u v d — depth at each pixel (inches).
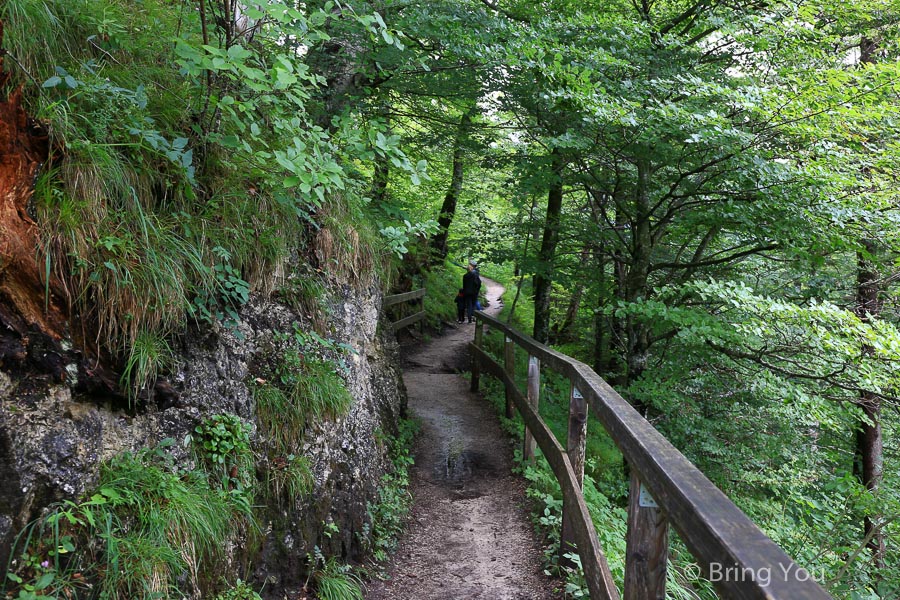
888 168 247.9
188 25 136.8
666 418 321.4
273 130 157.4
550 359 183.9
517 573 162.6
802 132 223.6
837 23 272.2
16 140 93.4
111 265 96.9
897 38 273.3
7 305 86.2
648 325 309.3
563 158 299.7
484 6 261.0
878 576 217.5
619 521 186.1
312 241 167.8
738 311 259.8
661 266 314.5
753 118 241.6
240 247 135.2
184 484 106.7
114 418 99.7
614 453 344.8
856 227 244.1
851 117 215.9
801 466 318.3
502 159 325.7
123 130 113.0
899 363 225.8
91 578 86.2
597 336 480.7
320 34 126.6
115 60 124.7
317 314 162.6
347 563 156.8
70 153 101.0
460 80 265.0
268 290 145.9
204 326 122.7
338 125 150.8
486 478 236.4
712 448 305.0
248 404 131.2
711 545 52.5
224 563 110.7
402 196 418.0
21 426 84.4
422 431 289.9
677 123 225.9
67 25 116.4
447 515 204.1
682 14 283.0
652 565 79.0
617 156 287.9
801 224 237.9
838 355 250.8
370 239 194.1
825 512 253.4
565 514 154.3
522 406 239.9
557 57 209.2
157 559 91.2
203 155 133.0
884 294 314.8
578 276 377.4
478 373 373.7
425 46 247.6
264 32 133.0
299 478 135.2
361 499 169.0
